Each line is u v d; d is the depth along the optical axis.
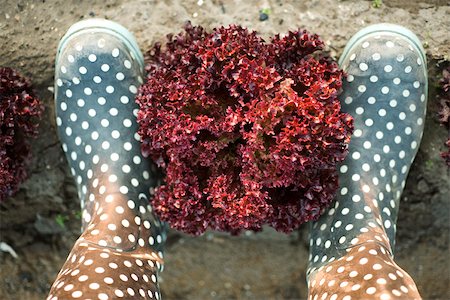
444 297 1.27
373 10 1.13
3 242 1.26
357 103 1.05
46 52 1.13
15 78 1.07
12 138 1.06
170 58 1.02
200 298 1.31
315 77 0.98
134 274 0.95
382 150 1.05
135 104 1.05
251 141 0.94
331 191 1.02
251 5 1.13
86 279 0.92
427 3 1.13
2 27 1.14
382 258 0.95
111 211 1.00
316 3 1.13
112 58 1.03
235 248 1.27
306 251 1.26
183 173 1.00
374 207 1.03
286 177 0.96
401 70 1.04
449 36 1.12
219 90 0.98
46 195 1.21
